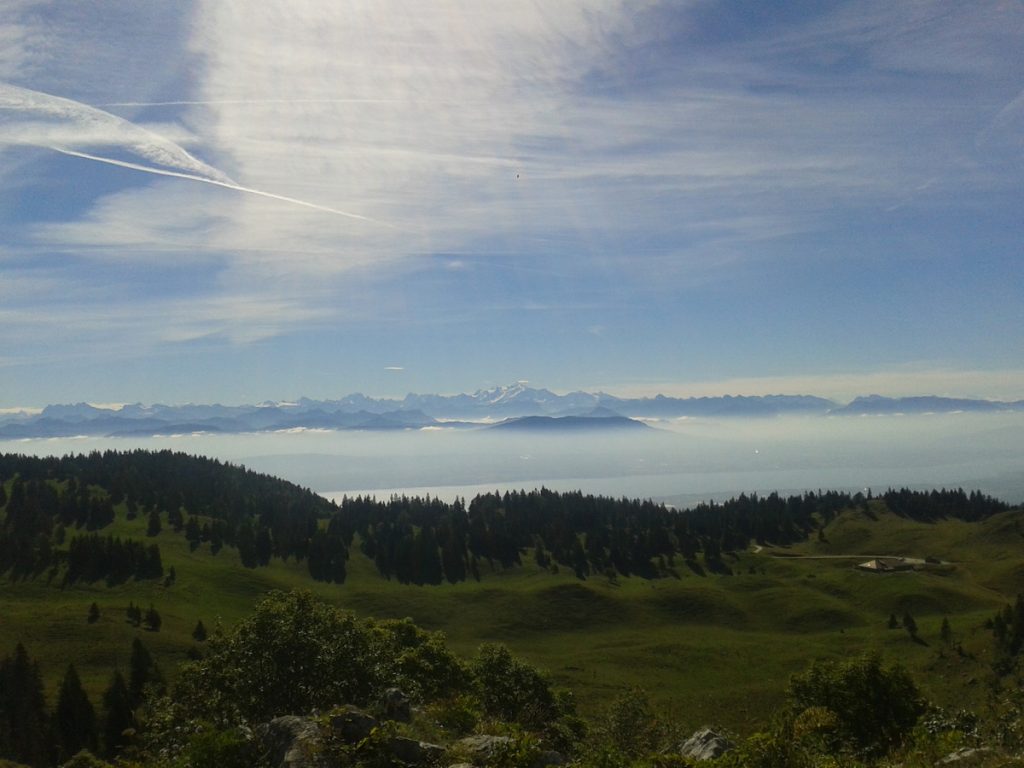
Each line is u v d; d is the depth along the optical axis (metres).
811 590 146.38
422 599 145.12
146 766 16.70
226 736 14.80
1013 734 15.84
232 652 22.66
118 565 131.25
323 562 169.12
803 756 15.39
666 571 175.75
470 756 14.74
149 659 67.50
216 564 152.00
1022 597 78.31
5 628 89.44
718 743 17.89
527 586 158.12
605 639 124.75
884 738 25.89
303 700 21.56
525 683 35.78
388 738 14.44
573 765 15.21
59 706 57.72
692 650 109.50
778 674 92.81
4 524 152.88
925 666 78.62
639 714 27.78
